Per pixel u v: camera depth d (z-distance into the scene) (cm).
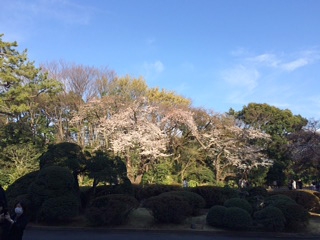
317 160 2450
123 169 1677
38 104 3073
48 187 1483
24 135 2536
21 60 2394
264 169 3578
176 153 3228
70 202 1462
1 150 2366
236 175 3469
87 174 1633
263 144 3828
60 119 3491
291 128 4316
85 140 3578
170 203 1519
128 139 2859
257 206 1625
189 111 3278
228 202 1591
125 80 3812
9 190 1620
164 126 3169
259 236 1449
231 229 1492
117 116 3005
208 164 3400
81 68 3912
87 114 3189
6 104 2419
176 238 1333
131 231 1438
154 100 3772
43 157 1642
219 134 3297
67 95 3469
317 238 1451
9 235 636
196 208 1678
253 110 4341
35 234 1324
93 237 1297
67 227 1445
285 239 1415
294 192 1933
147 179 2795
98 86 3691
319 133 2548
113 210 1454
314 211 1936
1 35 2377
